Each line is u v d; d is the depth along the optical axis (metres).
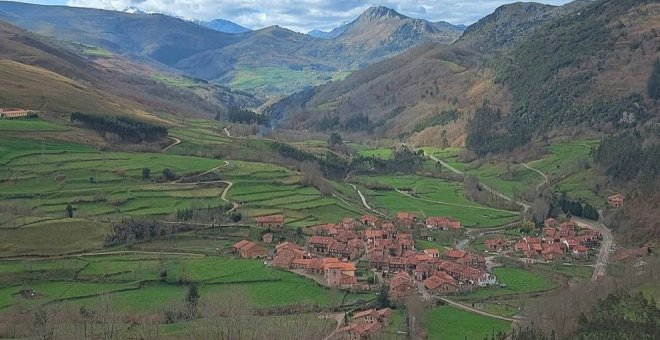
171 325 136.38
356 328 137.88
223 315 140.25
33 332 126.75
